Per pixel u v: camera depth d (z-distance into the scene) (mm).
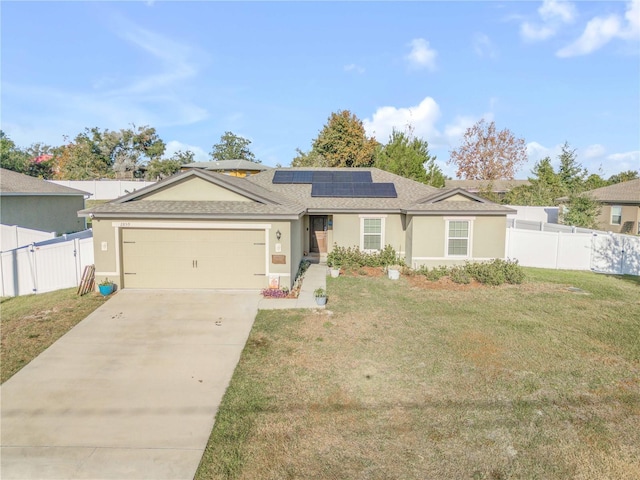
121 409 6824
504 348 9203
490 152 51531
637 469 5332
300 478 5191
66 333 10031
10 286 13445
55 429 6273
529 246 19953
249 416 6566
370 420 6430
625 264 18328
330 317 11297
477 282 15711
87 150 55094
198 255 13703
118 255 13461
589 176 41625
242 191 14500
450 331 10281
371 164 47312
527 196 35844
